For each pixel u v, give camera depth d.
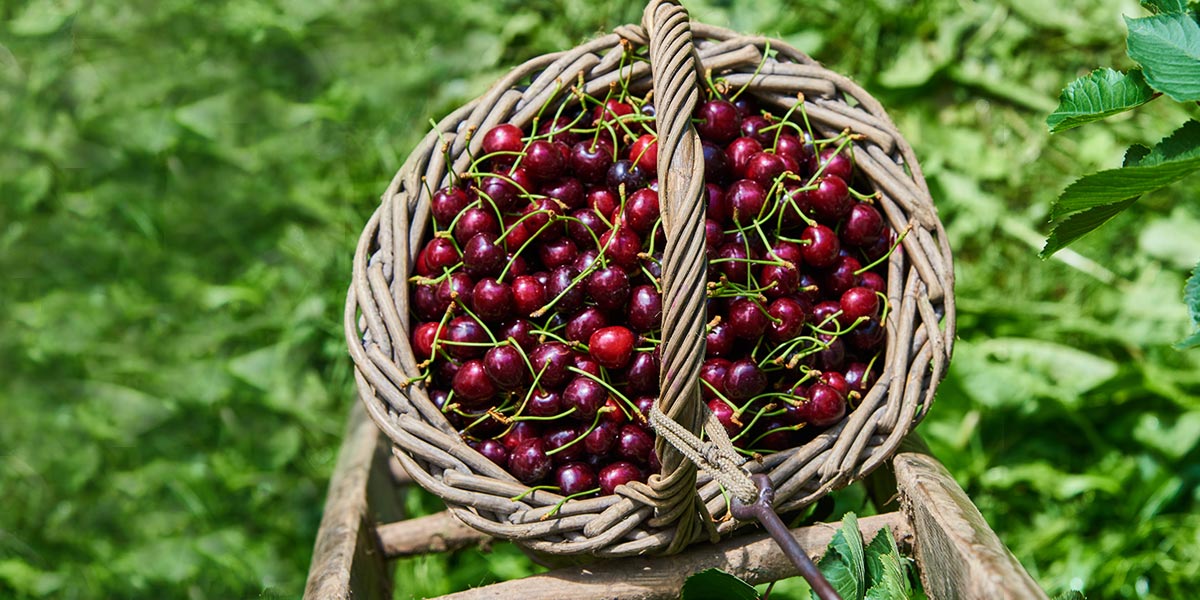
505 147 1.41
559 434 1.38
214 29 2.62
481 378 1.36
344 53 2.54
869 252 1.43
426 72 2.45
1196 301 1.21
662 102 1.32
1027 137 2.17
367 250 1.41
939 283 1.41
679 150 1.30
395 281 1.39
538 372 1.36
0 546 1.97
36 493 2.02
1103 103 1.28
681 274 1.27
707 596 1.36
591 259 1.38
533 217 1.38
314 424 2.04
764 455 1.38
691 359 1.27
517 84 1.45
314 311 2.14
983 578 1.27
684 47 1.33
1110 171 1.22
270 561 1.91
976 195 2.10
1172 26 1.26
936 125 2.20
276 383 2.09
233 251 2.31
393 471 1.73
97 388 2.13
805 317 1.39
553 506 1.34
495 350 1.35
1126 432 1.84
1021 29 2.24
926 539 1.38
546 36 2.40
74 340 2.20
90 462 2.04
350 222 2.26
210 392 2.09
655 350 1.36
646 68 1.44
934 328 1.40
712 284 1.36
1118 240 2.03
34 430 2.09
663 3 1.37
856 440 1.37
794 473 1.36
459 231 1.39
